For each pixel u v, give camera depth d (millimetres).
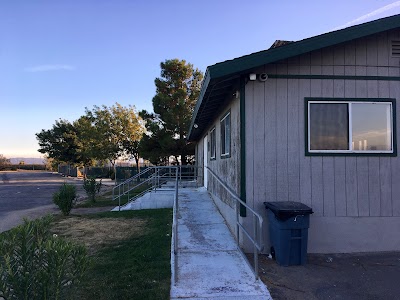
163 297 4363
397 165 6629
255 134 6465
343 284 4930
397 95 6711
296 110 6523
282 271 5410
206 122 12102
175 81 25250
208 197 11094
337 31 6133
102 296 4383
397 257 6160
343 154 6551
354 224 6500
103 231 8523
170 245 6668
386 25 6203
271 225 6047
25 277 2840
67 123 51781
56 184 31125
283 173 6461
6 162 76062
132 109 33594
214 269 5301
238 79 6617
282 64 6539
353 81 6645
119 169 32000
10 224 10445
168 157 26250
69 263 3297
